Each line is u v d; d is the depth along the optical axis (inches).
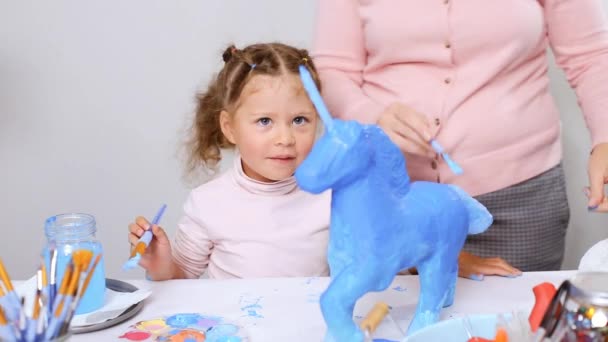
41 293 27.6
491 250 51.6
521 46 47.8
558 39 50.5
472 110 48.3
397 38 49.2
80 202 80.7
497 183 49.2
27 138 79.0
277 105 45.3
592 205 42.1
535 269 52.0
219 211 48.9
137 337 33.6
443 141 48.6
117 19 76.4
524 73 49.6
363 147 28.2
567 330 24.6
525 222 50.7
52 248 30.0
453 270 33.0
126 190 80.4
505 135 48.4
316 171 27.9
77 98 78.3
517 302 37.0
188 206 50.3
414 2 48.5
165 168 79.5
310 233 47.7
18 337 25.5
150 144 79.1
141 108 78.3
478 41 47.6
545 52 51.3
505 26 47.1
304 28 75.2
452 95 48.4
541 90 50.4
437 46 48.7
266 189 48.4
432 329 29.5
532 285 39.3
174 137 78.5
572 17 48.9
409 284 39.9
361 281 29.3
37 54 77.2
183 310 37.1
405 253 30.4
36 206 80.7
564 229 53.2
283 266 47.8
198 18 75.8
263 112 45.4
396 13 48.9
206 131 53.3
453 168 32.9
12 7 76.2
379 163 29.0
